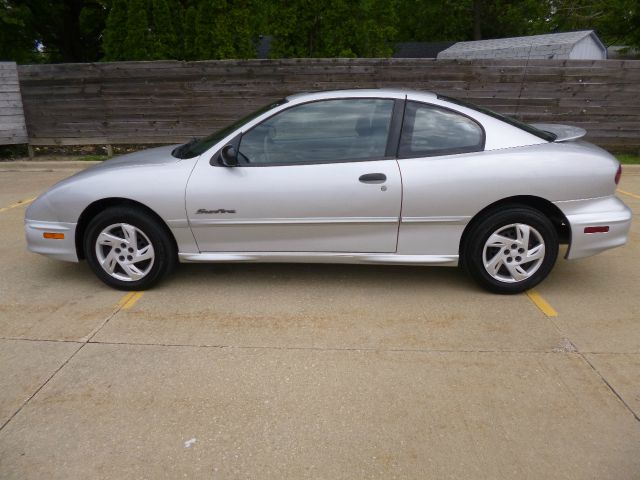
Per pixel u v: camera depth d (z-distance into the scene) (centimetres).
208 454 249
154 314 385
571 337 349
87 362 324
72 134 981
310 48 1175
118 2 1236
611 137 904
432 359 325
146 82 941
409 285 431
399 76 898
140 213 403
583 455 247
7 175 892
